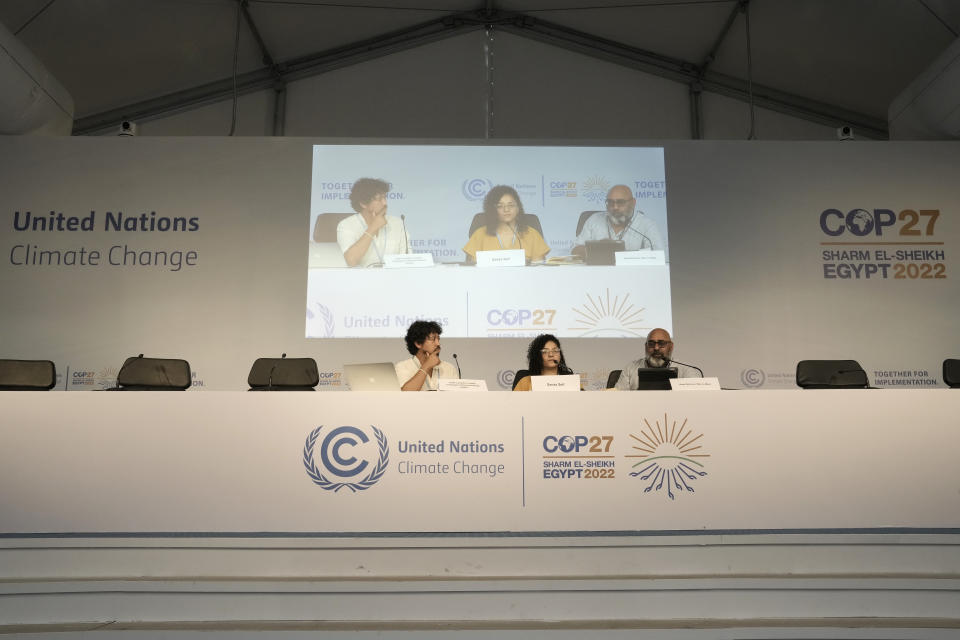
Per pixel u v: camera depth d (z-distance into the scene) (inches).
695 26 272.7
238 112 286.4
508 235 246.8
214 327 238.2
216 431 116.0
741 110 288.4
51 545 112.8
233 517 113.6
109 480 114.4
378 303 241.6
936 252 245.8
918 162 250.4
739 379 238.5
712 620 109.3
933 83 236.5
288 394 117.3
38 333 234.8
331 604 109.6
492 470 115.4
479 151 252.8
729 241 246.8
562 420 117.0
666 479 115.6
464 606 109.9
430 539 113.4
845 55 261.3
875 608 110.4
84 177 244.8
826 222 247.4
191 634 104.5
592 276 244.4
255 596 109.7
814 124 288.5
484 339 240.1
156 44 261.1
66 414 116.2
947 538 114.7
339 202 248.1
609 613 109.8
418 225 247.3
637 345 240.2
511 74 287.7
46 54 252.8
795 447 116.9
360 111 286.2
